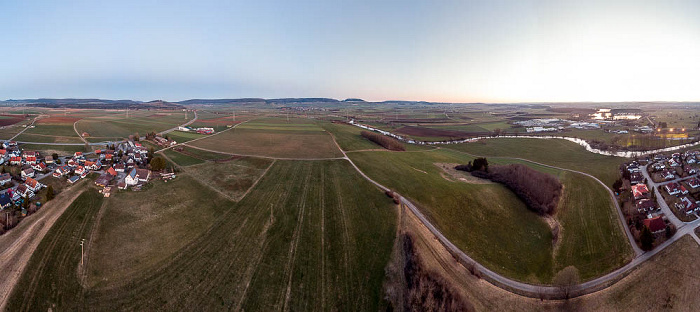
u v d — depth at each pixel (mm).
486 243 67688
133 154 99000
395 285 53094
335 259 57281
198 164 95688
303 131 173750
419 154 131500
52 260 49062
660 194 92625
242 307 47531
